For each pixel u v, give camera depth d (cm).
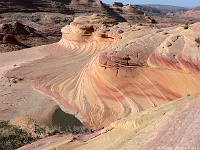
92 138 1484
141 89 2603
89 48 4722
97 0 13050
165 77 2522
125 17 12594
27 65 4572
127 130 1334
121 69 2756
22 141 1877
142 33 3722
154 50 2800
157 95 2497
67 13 11556
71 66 4141
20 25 7731
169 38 2816
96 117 2630
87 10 12394
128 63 2739
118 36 4025
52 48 5772
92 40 4788
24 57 5322
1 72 4369
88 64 3459
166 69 2533
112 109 2625
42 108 2988
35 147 1559
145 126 1243
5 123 2425
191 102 1178
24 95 3375
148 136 1046
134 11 13025
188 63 2436
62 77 3731
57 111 2908
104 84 2817
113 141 1262
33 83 3803
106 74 2833
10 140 1852
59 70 4066
